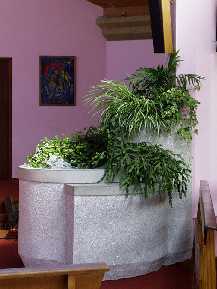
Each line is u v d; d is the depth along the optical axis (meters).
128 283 4.75
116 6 9.23
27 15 10.75
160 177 4.82
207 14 5.34
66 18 10.77
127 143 4.97
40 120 10.88
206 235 3.58
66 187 4.80
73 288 2.41
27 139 10.90
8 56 10.81
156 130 5.13
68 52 10.83
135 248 4.86
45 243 4.95
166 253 5.24
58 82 10.86
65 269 2.40
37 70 10.84
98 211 4.70
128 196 4.77
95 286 2.49
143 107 5.03
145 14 9.08
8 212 7.47
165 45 5.19
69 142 5.34
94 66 10.83
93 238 4.70
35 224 4.99
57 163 5.09
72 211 4.68
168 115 5.05
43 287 2.45
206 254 3.81
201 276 3.83
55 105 10.88
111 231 4.75
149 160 4.81
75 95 10.85
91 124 10.83
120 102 5.04
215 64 5.35
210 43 5.34
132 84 5.46
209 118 5.38
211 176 5.41
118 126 5.03
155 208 4.97
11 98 10.88
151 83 5.42
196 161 5.41
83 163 5.03
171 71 5.36
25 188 5.09
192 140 5.39
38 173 4.94
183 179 4.96
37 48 10.82
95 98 5.23
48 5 10.75
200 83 5.36
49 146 5.33
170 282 4.79
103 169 4.89
